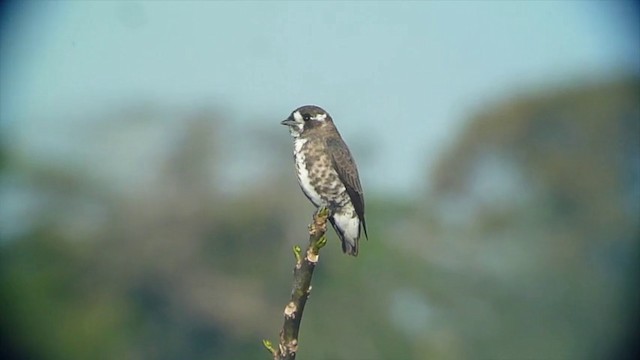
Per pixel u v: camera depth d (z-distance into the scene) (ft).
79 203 116.26
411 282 114.83
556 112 123.34
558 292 117.39
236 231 112.47
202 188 114.21
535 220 120.88
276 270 112.47
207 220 113.29
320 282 111.96
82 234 115.65
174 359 114.52
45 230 114.52
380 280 114.01
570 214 122.11
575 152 123.65
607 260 120.06
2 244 114.52
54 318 114.21
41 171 115.44
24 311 113.80
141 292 114.21
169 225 113.70
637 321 118.42
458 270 116.98
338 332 111.55
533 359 115.14
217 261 113.70
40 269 114.83
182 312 113.70
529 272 117.91
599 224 121.08
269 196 112.68
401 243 116.57
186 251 113.80
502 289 117.08
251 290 112.68
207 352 114.01
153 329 114.32
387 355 112.68
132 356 114.32
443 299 115.34
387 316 113.39
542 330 116.16
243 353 114.21
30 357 113.60
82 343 113.39
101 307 113.91
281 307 112.68
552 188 122.11
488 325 115.85
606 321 117.08
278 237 113.09
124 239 114.93
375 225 115.75
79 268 114.62
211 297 112.88
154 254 113.70
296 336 30.27
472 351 115.44
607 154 124.16
